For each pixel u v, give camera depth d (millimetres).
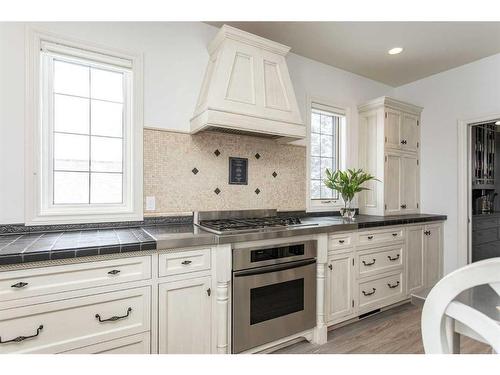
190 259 1659
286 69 2387
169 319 1595
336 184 2988
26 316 1255
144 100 2143
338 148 3371
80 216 1913
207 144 2385
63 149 1938
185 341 1641
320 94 3139
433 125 3461
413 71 3369
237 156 2531
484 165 4262
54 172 1905
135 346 1500
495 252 3758
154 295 1552
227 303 1755
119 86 2127
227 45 2131
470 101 3133
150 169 2154
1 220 1690
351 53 2930
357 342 2188
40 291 1280
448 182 3312
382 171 3178
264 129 2160
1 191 1688
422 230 3078
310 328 2129
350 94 3395
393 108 3283
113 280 1444
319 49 2848
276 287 1959
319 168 3232
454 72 3273
